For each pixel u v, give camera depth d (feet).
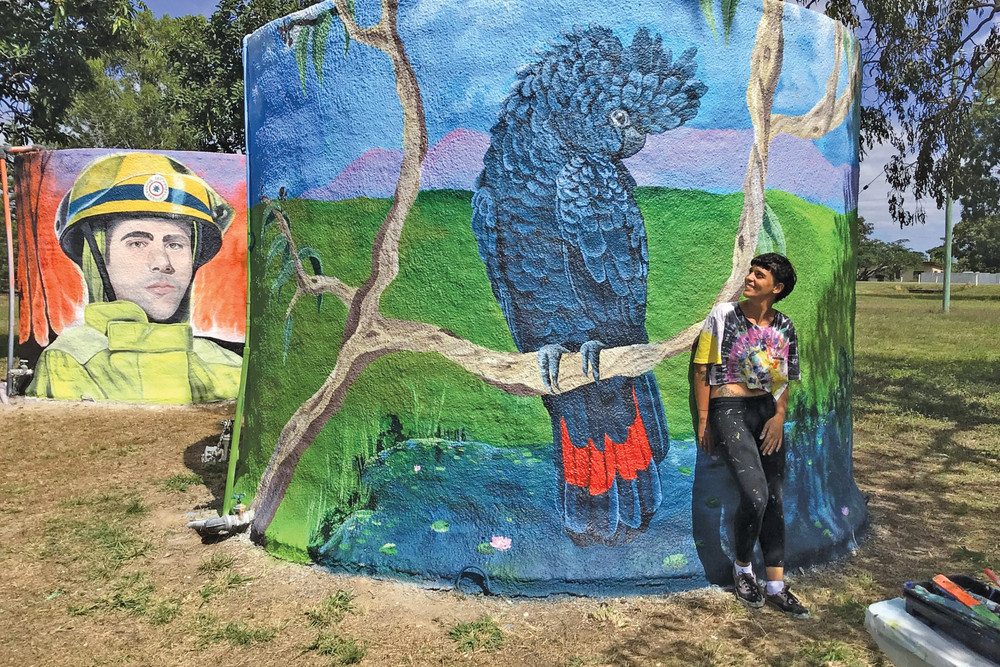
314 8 14.01
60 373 32.42
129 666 10.70
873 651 10.78
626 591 12.41
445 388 12.97
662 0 12.55
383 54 13.17
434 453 13.03
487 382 12.80
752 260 12.03
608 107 12.54
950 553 14.78
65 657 10.98
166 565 14.33
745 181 13.19
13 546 15.48
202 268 32.99
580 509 12.66
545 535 12.60
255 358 15.90
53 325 32.50
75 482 20.49
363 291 13.52
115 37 44.37
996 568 13.94
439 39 12.77
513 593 12.28
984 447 24.25
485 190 12.67
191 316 32.94
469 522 12.81
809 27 14.12
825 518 14.46
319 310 14.07
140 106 116.26
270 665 10.61
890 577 13.50
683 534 12.87
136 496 19.04
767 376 12.07
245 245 33.78
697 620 11.70
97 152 31.94
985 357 49.24
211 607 12.39
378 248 13.33
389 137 13.16
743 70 13.12
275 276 15.02
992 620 7.43
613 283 12.69
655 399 12.84
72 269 32.24
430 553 12.76
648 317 12.79
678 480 12.92
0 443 25.27
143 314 32.35
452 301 12.89
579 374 12.69
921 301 140.26
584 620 11.68
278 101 14.82
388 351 13.33
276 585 13.11
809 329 14.38
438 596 12.38
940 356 50.31
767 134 13.46
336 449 13.84
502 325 12.75
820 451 14.75
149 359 32.40
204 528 14.90
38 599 12.96
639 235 12.70
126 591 13.15
